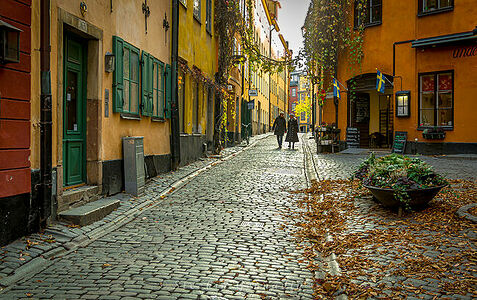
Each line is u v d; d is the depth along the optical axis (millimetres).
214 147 18750
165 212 7352
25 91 5273
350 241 5344
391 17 17391
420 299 3555
